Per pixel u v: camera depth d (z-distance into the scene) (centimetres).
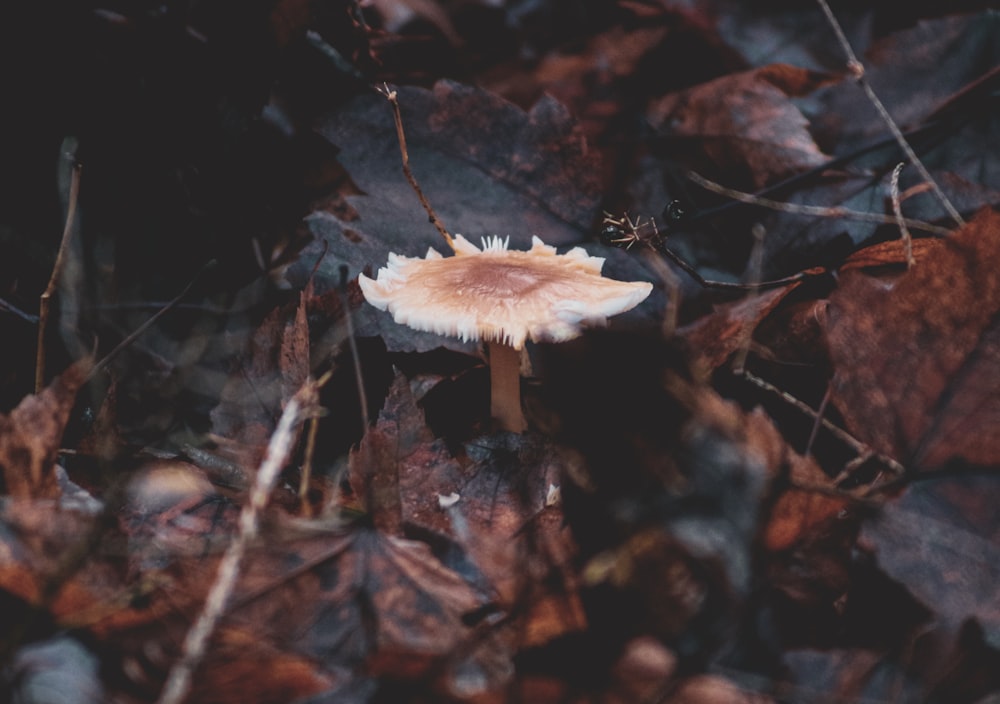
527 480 29
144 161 35
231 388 31
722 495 28
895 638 27
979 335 29
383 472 29
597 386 32
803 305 33
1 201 34
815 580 27
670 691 26
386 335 33
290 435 28
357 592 27
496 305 30
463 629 26
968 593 27
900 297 29
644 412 31
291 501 29
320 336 33
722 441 29
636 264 35
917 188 33
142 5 35
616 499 29
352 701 26
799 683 26
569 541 28
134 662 26
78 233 34
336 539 27
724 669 26
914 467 28
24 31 34
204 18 35
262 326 31
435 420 32
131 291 35
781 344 33
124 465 30
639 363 32
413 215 35
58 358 32
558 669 26
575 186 35
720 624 27
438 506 28
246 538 26
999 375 28
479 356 33
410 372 33
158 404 33
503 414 31
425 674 26
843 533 28
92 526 27
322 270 34
